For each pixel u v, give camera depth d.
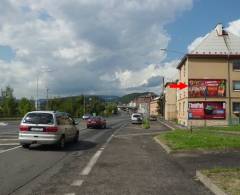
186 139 21.25
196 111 51.38
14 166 12.45
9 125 50.00
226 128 37.69
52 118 18.41
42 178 10.20
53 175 10.67
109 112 160.12
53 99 106.06
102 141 23.72
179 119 60.81
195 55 51.47
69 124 20.72
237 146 17.98
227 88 51.59
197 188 8.90
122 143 22.16
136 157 15.01
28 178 10.20
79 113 116.00
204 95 51.44
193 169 11.79
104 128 43.78
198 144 18.50
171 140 21.17
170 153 16.36
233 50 52.66
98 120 43.19
